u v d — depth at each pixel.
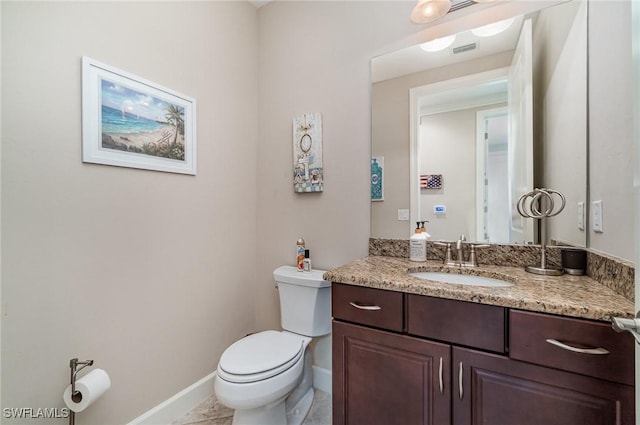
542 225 1.29
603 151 0.99
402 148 1.58
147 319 1.41
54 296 1.10
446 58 1.48
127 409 1.32
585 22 1.11
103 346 1.24
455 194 1.47
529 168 1.32
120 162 1.29
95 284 1.22
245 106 1.98
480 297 0.90
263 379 1.20
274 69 1.98
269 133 2.01
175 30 1.53
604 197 0.98
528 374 0.84
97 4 1.22
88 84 1.18
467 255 1.42
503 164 1.38
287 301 1.67
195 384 1.63
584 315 0.76
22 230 1.02
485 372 0.90
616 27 0.90
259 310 2.04
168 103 1.49
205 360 1.69
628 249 0.83
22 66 1.02
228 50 1.85
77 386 1.07
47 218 1.08
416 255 1.47
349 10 1.71
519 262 1.32
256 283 2.05
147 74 1.40
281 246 1.96
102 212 1.24
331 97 1.76
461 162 1.46
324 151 1.79
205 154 1.70
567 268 1.16
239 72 1.93
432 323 0.99
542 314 0.82
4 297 0.99
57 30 1.10
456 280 1.29
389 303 1.07
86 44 1.18
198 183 1.66
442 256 1.48
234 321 1.89
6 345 0.99
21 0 1.02
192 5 1.62
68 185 1.13
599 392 0.76
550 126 1.28
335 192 1.76
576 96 1.16
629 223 0.83
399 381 1.05
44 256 1.07
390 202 1.61
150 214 1.42
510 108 1.36
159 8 1.46
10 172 1.00
